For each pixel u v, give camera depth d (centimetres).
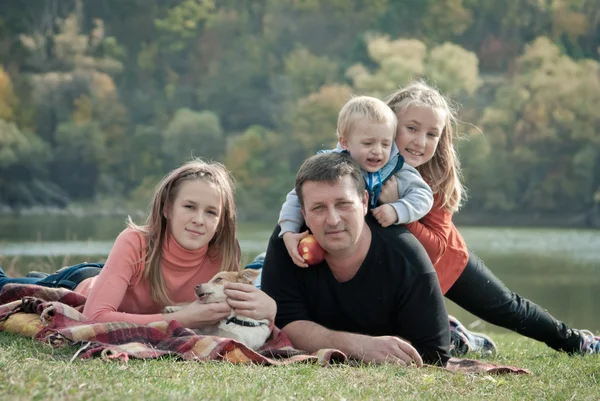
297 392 374
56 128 6119
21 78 6291
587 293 1809
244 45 6956
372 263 467
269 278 491
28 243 2688
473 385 414
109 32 7662
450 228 532
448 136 544
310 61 6353
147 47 7481
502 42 6869
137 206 5706
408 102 524
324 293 480
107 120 6238
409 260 466
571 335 578
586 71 5494
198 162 536
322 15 7112
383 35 6806
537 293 1812
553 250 3250
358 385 398
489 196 5166
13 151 5694
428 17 7112
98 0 7788
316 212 450
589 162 5116
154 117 6638
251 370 415
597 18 6919
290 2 7188
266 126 6525
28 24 7038
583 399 396
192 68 7175
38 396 330
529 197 5184
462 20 7100
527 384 426
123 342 449
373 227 473
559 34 6881
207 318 471
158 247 514
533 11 6975
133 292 513
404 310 470
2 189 5659
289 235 475
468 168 5147
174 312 484
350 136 494
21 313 498
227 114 6700
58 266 1605
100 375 377
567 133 5259
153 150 6131
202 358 432
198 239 510
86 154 5969
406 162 523
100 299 487
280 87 6375
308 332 475
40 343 448
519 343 714
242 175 5584
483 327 1186
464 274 537
